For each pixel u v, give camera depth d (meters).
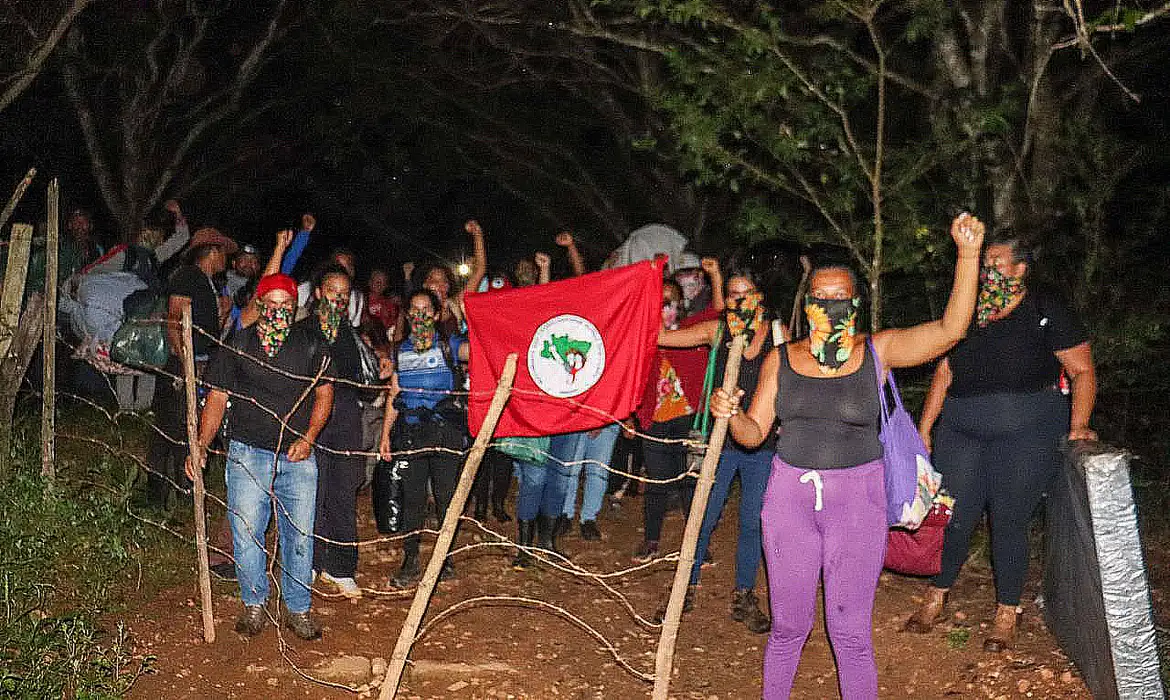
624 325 7.43
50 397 7.70
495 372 7.58
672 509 10.30
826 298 5.10
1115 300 8.96
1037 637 6.68
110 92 17.44
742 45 8.25
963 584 7.66
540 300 7.52
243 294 10.19
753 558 7.28
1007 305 6.13
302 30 17.36
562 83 16.75
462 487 5.61
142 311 9.86
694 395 7.93
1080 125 8.77
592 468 9.25
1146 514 9.07
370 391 7.75
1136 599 5.43
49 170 17.38
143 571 7.34
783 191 9.20
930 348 5.08
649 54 14.86
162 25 16.14
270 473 6.50
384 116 19.12
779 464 5.21
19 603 6.31
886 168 8.74
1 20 11.87
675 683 6.66
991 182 8.99
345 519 7.44
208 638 6.59
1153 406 9.85
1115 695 5.49
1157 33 10.25
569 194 19.38
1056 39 8.57
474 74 17.89
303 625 6.80
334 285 6.99
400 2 16.25
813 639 7.20
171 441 7.77
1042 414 6.23
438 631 7.21
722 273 8.41
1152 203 9.55
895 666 6.61
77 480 7.90
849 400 5.12
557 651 7.06
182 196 18.56
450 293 8.85
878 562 5.21
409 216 21.53
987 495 6.48
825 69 8.51
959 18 9.34
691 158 8.62
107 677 5.88
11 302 7.77
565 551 9.06
